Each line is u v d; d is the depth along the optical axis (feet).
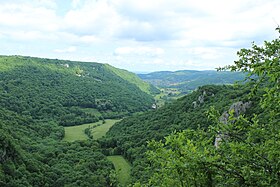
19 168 194.70
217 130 24.38
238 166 22.72
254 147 22.30
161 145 26.61
